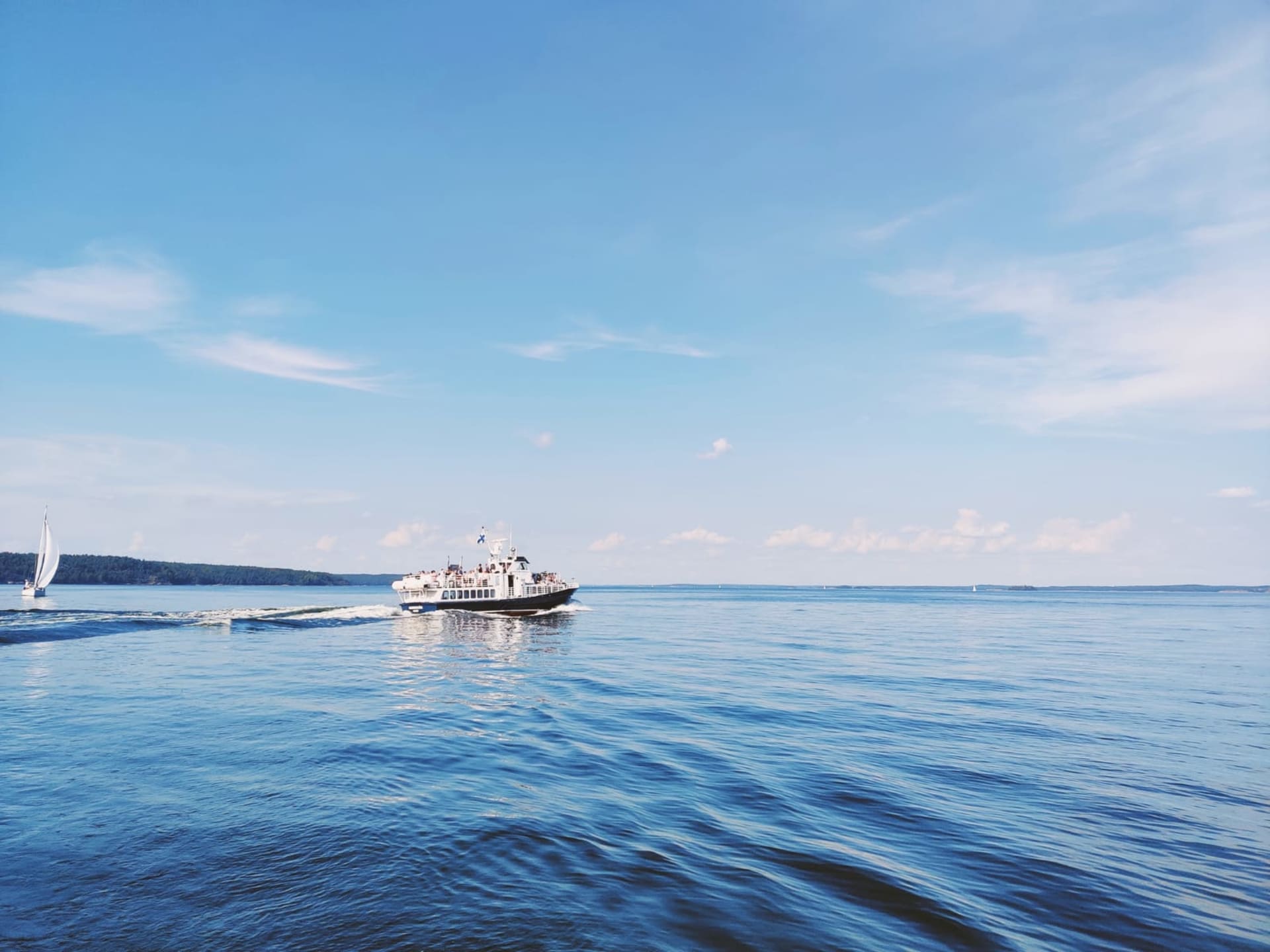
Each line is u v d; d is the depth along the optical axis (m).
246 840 12.58
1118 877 11.95
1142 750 21.55
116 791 15.50
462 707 27.39
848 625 94.00
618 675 38.69
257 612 85.94
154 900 10.16
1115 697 32.53
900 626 91.56
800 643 63.19
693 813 14.75
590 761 19.09
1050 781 17.89
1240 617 128.00
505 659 46.31
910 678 38.59
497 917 9.74
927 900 10.80
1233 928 10.26
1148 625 99.06
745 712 27.36
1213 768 19.58
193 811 14.16
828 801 15.84
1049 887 11.47
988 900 10.91
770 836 13.48
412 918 9.70
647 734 22.83
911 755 20.48
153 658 42.81
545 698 30.22
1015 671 42.56
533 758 19.33
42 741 20.36
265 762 18.22
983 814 15.13
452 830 13.20
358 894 10.43
